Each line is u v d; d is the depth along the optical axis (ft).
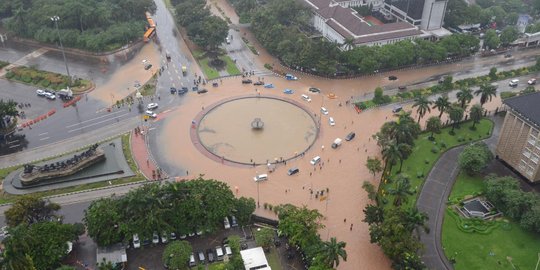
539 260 568.41
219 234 606.96
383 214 581.94
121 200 572.51
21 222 560.20
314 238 558.56
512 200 619.26
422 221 551.18
